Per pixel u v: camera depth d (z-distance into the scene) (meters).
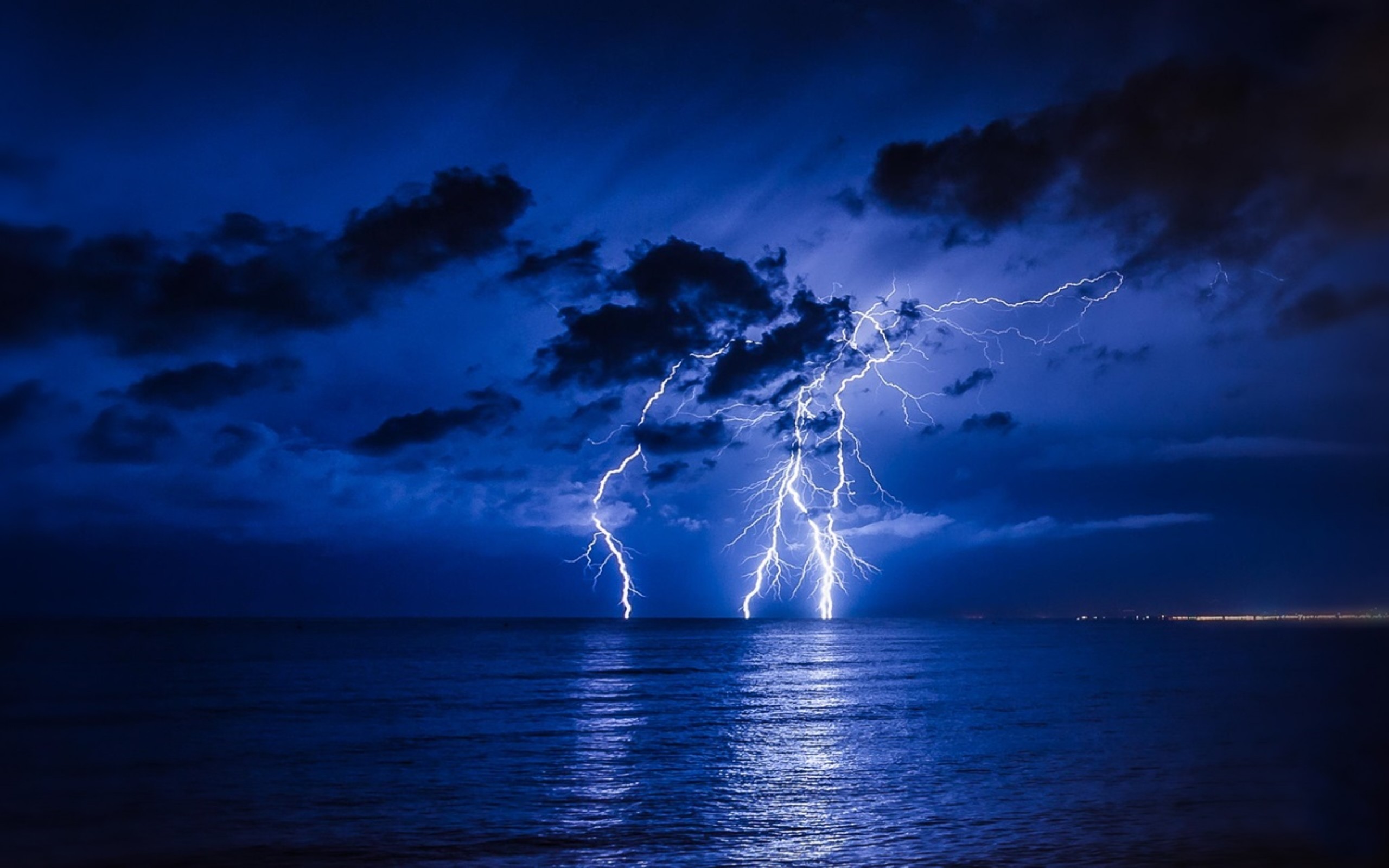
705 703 32.84
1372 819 14.24
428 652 72.44
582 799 16.59
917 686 38.94
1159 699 31.92
